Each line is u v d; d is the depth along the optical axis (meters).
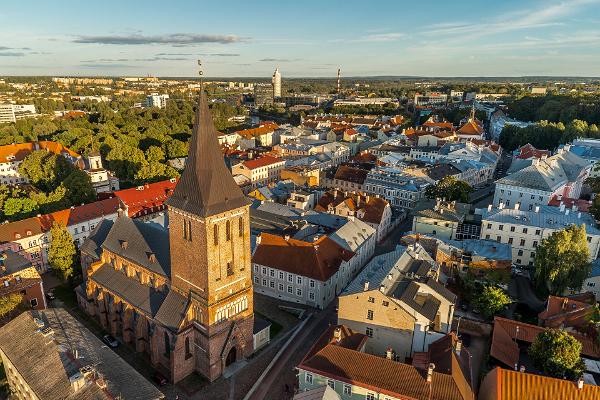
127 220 88.62
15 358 62.53
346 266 103.00
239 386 70.75
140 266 79.50
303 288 95.62
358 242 111.31
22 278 88.38
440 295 76.19
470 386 61.16
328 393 54.00
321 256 96.38
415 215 123.75
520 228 111.75
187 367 72.38
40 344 62.75
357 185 171.00
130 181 199.88
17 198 136.00
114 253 84.94
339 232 108.25
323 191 156.12
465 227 121.00
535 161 151.12
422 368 61.06
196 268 67.50
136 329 77.69
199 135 62.84
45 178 177.25
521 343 78.69
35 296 89.00
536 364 70.00
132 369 60.53
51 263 99.50
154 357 74.69
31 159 181.12
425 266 84.81
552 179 146.62
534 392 55.91
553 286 93.81
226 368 74.62
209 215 62.31
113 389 54.41
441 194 145.62
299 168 184.62
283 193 151.88
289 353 79.44
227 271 69.62
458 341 68.31
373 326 76.50
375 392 58.06
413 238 106.94
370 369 60.50
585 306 81.25
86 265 95.44
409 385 57.47
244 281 72.88
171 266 72.25
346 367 61.34
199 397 68.44
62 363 58.38
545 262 94.06
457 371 60.81
